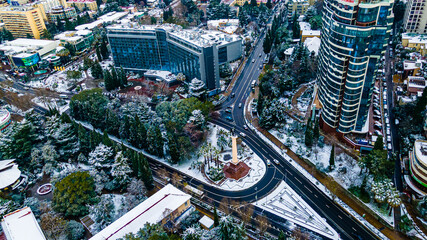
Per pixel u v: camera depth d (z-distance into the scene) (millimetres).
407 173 192000
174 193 184875
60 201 182125
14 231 163000
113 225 167500
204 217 177375
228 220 152875
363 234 165250
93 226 177625
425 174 172125
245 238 157625
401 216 166750
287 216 179875
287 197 192125
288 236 166750
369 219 172250
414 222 166125
